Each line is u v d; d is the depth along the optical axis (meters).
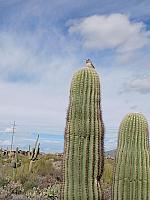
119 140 6.98
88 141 6.63
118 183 6.78
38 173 20.27
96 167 6.64
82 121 6.66
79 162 6.59
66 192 6.62
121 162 6.81
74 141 6.66
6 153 29.23
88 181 6.57
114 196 6.82
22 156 28.25
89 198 6.53
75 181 6.59
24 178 18.23
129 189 6.69
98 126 6.72
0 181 16.31
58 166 23.45
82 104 6.71
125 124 6.92
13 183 16.39
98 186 6.64
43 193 14.81
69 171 6.63
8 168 20.30
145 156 6.76
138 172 6.68
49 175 19.67
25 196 14.47
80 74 6.87
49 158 27.53
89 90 6.77
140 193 6.64
